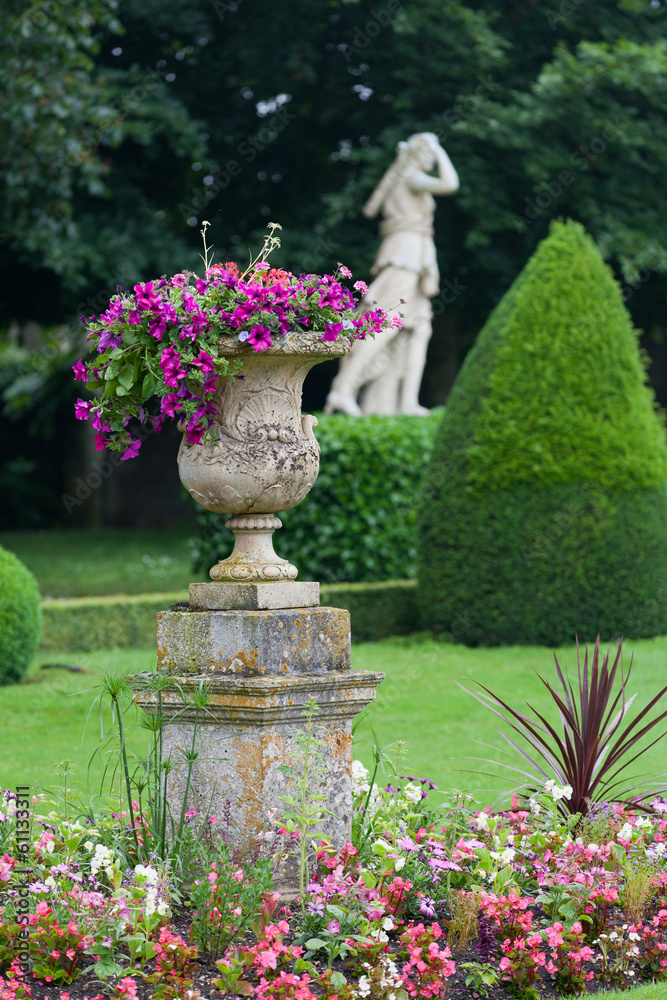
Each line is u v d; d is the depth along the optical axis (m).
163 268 15.77
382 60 16.56
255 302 3.59
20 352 25.20
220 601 3.82
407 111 16.53
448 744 6.52
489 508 9.51
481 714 7.20
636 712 7.07
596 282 9.75
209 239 17.73
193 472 3.88
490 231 16.44
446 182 12.91
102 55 16.75
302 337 3.72
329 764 3.82
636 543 9.43
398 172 13.18
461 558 9.61
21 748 6.42
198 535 11.40
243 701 3.61
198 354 3.65
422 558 9.90
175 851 3.64
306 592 3.86
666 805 4.50
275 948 3.09
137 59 17.06
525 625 9.41
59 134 12.20
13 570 8.16
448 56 15.90
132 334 3.67
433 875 3.77
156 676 3.77
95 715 7.25
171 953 3.11
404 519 11.07
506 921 3.39
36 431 22.78
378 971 3.08
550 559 9.38
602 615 9.38
